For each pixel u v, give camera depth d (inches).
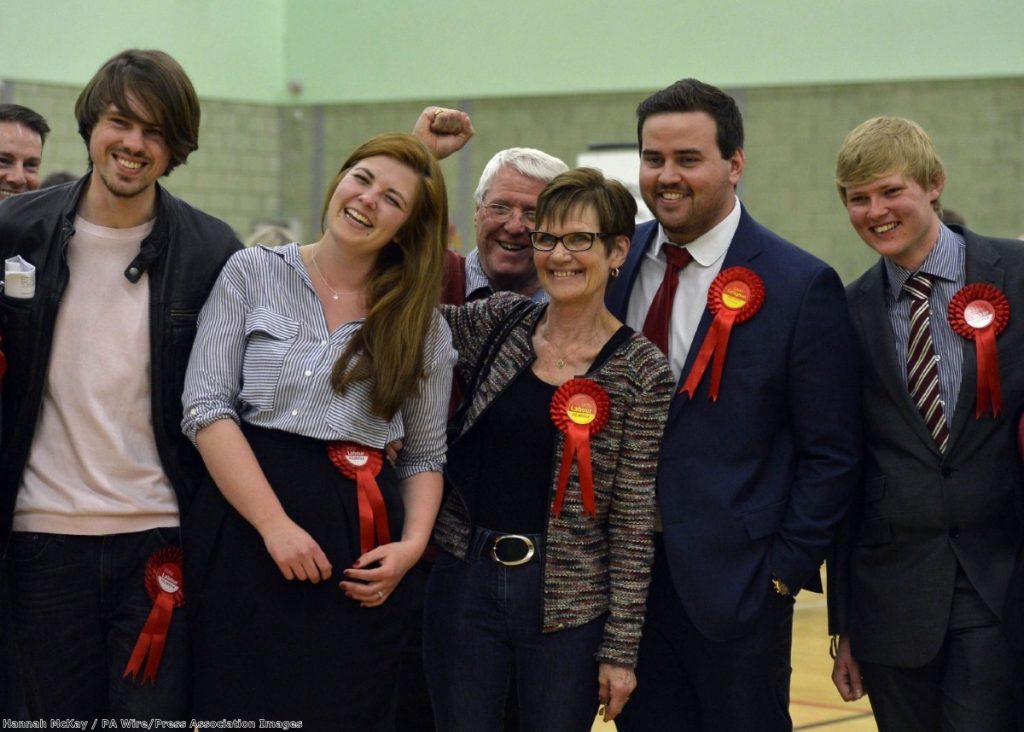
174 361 101.7
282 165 397.1
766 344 107.0
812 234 339.9
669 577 108.3
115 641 101.7
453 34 374.9
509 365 105.1
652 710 111.5
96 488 100.2
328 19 389.4
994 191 320.2
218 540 96.8
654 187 108.9
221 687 96.1
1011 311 107.8
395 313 99.0
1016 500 107.7
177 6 374.6
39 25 352.5
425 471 103.3
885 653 109.0
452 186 378.3
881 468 110.1
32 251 100.9
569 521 102.4
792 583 105.4
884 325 110.5
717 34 344.8
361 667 97.3
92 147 99.6
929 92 325.1
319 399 97.0
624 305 114.2
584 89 359.9
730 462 106.4
